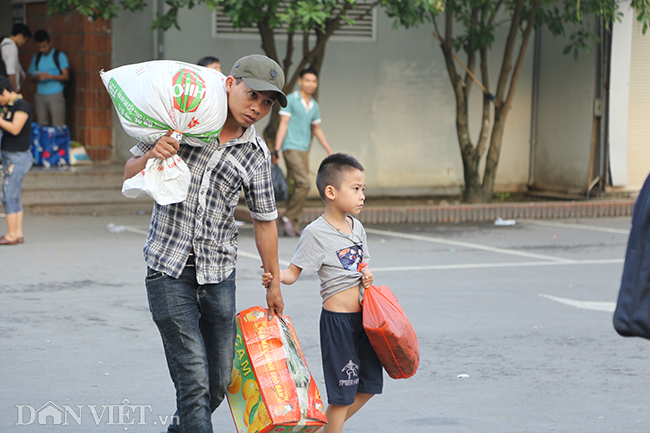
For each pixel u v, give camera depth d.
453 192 18.77
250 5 12.26
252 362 3.98
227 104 3.82
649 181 3.29
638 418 5.12
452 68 16.06
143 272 9.50
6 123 10.85
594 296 8.74
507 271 10.13
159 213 3.88
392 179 18.38
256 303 8.12
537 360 6.37
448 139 18.61
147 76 3.68
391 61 18.03
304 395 3.94
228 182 3.91
